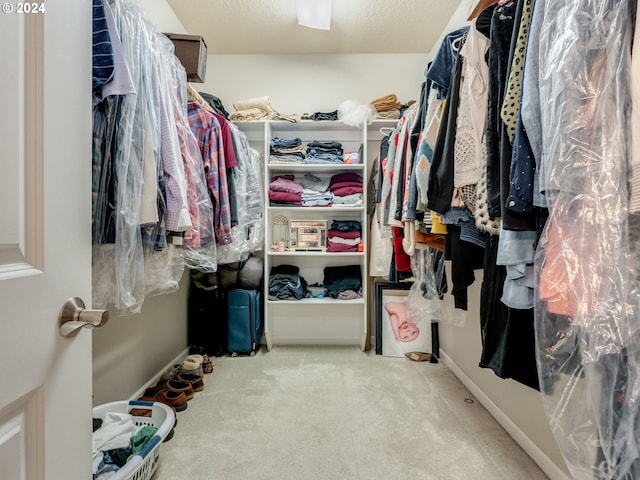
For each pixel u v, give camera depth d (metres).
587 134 0.61
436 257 1.68
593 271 0.60
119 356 1.54
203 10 2.11
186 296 2.37
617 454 0.57
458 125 1.08
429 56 2.60
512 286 0.85
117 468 1.02
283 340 2.62
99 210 0.85
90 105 0.56
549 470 1.16
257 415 1.55
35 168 0.44
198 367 1.87
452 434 1.41
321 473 1.17
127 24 0.92
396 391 1.81
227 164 1.65
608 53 0.59
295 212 2.66
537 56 0.72
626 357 0.57
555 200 0.66
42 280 0.44
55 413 0.47
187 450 1.29
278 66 2.64
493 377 1.57
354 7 2.09
